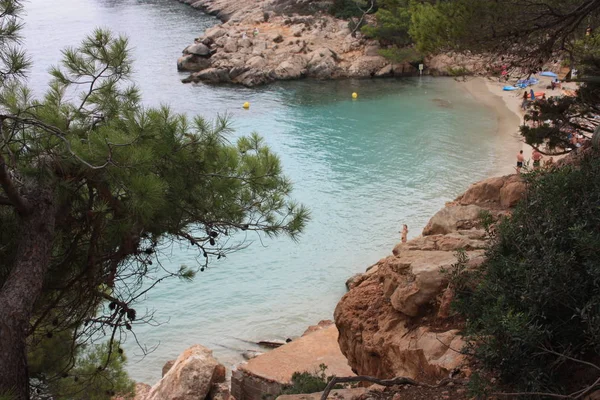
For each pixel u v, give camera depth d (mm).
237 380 20625
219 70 82812
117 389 15344
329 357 21094
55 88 10508
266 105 73188
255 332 30078
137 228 10219
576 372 7852
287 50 89062
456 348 10078
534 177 10117
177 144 10227
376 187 47719
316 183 48719
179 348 28859
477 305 9094
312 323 30891
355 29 93312
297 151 56812
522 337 7441
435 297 11461
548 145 21453
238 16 115062
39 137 9406
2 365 7758
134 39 107875
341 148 57438
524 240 8961
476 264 11312
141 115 9906
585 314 7445
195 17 128875
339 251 37969
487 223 10312
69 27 119812
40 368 13031
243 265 36156
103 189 9742
